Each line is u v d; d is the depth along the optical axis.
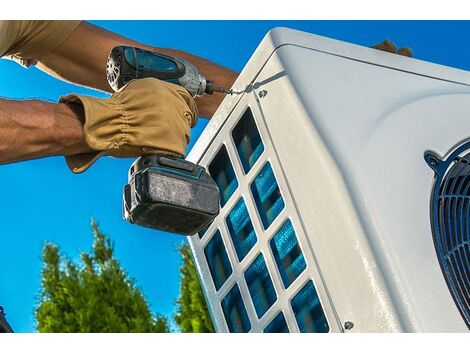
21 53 2.91
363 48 2.63
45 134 2.20
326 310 2.21
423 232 2.21
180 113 2.39
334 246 2.20
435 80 2.72
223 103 2.69
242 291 2.59
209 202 2.34
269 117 2.46
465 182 2.51
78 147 2.29
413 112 2.51
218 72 3.18
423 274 2.12
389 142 2.37
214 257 2.81
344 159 2.24
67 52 3.03
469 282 2.24
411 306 2.04
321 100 2.36
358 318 2.12
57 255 9.86
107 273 9.57
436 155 2.43
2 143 2.12
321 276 2.23
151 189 2.24
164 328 9.17
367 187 2.21
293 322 2.35
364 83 2.51
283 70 2.43
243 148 2.59
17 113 2.16
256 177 2.52
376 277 2.08
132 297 9.45
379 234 2.13
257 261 2.54
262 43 2.54
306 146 2.31
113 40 3.07
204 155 2.79
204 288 2.84
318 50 2.51
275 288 2.43
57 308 9.36
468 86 2.80
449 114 2.59
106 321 9.16
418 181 2.31
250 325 2.61
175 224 2.36
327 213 2.22
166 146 2.33
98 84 3.15
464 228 2.38
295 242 2.36
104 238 9.92
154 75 2.54
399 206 2.22
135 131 2.31
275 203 2.44
